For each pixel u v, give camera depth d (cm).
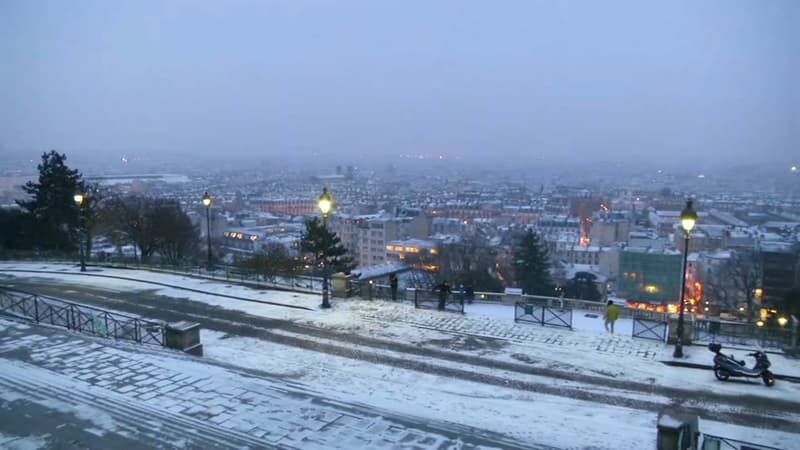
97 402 1388
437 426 1329
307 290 2947
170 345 1883
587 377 1736
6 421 1277
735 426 1409
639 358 1914
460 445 1227
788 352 2006
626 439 1314
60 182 4934
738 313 5234
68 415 1312
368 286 2828
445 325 2286
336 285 2789
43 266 3828
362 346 2019
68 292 2920
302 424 1305
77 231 5019
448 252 7819
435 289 2631
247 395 1463
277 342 2067
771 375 1683
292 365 1819
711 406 1533
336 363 1841
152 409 1356
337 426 1302
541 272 5803
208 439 1214
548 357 1916
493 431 1326
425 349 1988
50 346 1819
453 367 1811
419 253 9100
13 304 2422
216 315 2444
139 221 5516
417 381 1688
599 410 1492
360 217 13412
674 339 2062
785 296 3662
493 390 1623
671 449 1116
